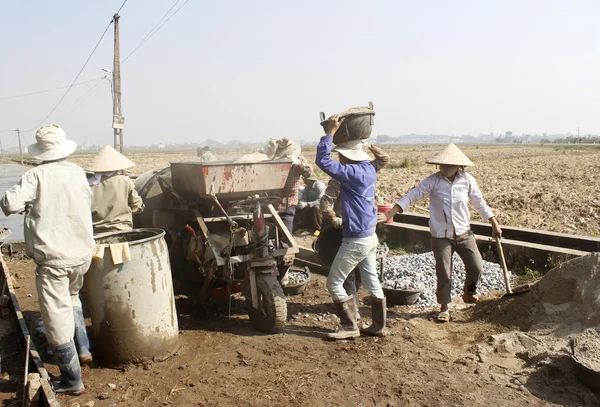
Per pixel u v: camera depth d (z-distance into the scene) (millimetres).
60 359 4340
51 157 4383
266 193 6266
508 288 6051
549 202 14727
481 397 4258
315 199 11297
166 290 5074
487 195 16938
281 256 6176
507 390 4371
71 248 4352
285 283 7516
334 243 6078
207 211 6375
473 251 6105
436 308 6617
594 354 4398
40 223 4258
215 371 4781
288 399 4258
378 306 5598
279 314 5570
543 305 5559
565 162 36188
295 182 7934
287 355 5152
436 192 6086
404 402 4203
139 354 4895
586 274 5316
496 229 6172
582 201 14672
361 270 5625
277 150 7922
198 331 5867
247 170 5867
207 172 5629
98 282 4766
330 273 5555
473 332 5707
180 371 4812
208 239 5883
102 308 4797
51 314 4297
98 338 4922
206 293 6223
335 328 5965
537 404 4148
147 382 4613
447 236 6051
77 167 4574
